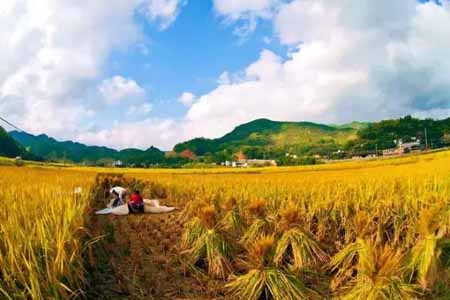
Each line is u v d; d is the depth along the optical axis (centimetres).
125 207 1980
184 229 1435
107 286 847
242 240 1127
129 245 1195
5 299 636
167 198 2842
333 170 6306
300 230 1023
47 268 654
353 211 1334
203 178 4019
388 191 1616
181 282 909
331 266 961
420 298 754
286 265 976
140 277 908
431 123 18212
